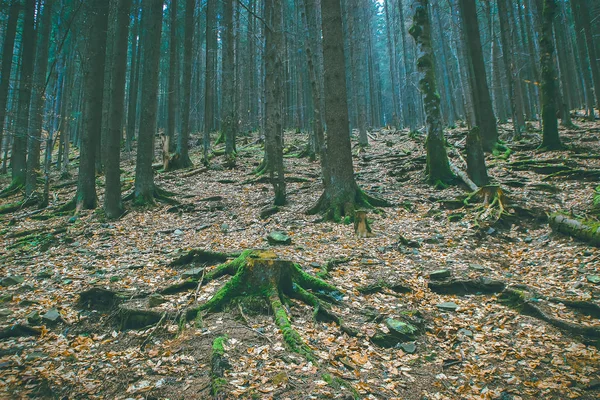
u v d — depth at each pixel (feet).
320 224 30.66
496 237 26.84
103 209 35.86
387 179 45.27
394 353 14.49
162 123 124.47
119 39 35.63
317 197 39.40
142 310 15.81
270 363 12.85
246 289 17.06
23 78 47.70
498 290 19.40
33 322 15.70
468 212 30.89
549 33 48.06
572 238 23.84
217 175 54.85
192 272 19.83
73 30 59.21
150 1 40.27
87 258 24.41
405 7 132.26
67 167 64.90
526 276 21.07
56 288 19.42
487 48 103.96
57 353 13.67
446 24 106.63
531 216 28.76
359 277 20.42
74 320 16.12
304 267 20.68
